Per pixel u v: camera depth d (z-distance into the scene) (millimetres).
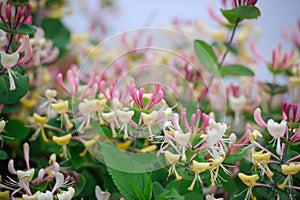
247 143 532
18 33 513
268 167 523
